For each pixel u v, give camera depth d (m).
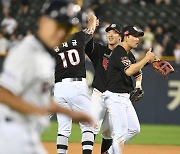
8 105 10.91
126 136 22.39
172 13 62.28
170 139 37.19
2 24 57.78
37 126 11.75
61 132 23.66
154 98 45.09
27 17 60.38
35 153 11.45
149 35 54.62
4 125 11.21
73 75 23.22
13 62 10.91
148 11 62.66
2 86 10.91
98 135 37.00
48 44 11.23
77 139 35.84
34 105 11.35
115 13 61.47
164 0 63.53
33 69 10.95
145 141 35.88
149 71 44.88
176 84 45.06
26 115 11.33
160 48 53.91
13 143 11.12
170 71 23.39
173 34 59.28
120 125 21.97
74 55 23.27
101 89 24.98
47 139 35.53
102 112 25.00
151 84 45.00
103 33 53.81
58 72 23.36
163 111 45.22
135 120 22.41
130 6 63.00
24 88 11.12
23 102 10.88
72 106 23.47
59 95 23.36
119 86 22.05
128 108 22.33
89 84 43.62
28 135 11.34
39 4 61.28
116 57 21.92
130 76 22.12
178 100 45.22
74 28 11.62
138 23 61.16
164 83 45.03
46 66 11.22
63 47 23.22
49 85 11.62
